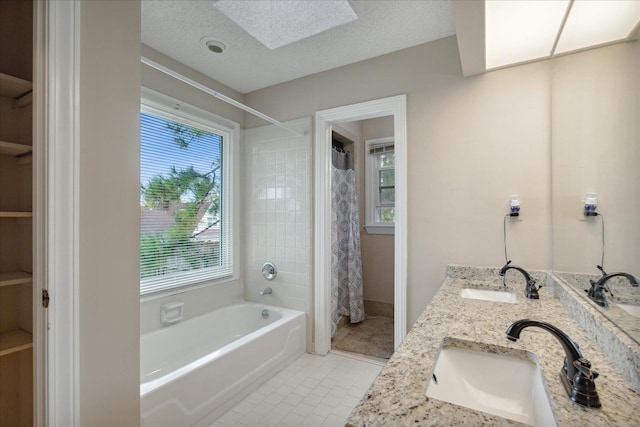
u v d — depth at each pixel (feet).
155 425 5.22
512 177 6.72
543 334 3.86
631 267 3.13
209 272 9.40
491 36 5.85
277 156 9.88
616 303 3.44
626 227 3.41
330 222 9.36
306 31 6.92
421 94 7.68
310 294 9.30
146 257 7.77
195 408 5.88
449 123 7.35
